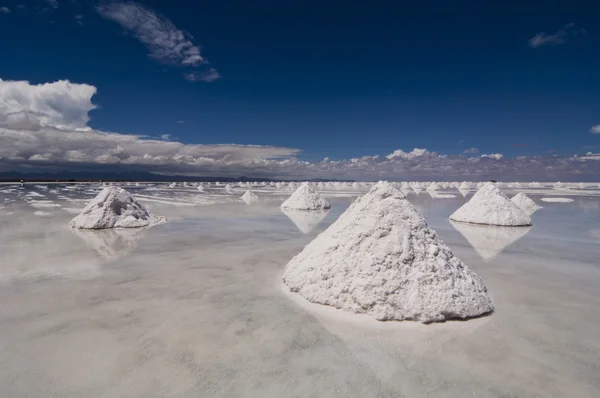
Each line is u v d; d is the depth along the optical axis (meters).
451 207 16.75
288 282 4.52
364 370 2.61
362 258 3.95
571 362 2.74
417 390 2.38
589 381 2.49
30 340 3.06
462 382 2.47
